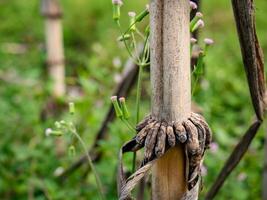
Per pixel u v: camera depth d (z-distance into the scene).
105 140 0.88
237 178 0.92
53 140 0.99
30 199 0.91
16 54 1.74
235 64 1.60
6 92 1.26
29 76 1.28
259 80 0.52
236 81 1.43
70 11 2.08
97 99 1.09
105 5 2.13
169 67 0.45
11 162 0.99
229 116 1.22
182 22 0.44
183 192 0.48
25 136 1.12
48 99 1.09
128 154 0.80
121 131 0.88
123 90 0.76
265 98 0.53
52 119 1.06
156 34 0.45
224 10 2.10
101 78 1.13
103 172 0.86
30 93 1.24
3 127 1.13
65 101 1.07
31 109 1.15
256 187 0.92
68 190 0.87
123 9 2.07
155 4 0.44
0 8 2.11
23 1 2.14
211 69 1.44
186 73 0.45
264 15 1.96
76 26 1.98
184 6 0.44
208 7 2.11
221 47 1.72
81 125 1.01
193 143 0.45
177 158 0.47
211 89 1.28
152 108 0.46
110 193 0.85
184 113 0.46
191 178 0.47
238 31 0.49
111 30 1.88
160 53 0.45
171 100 0.45
